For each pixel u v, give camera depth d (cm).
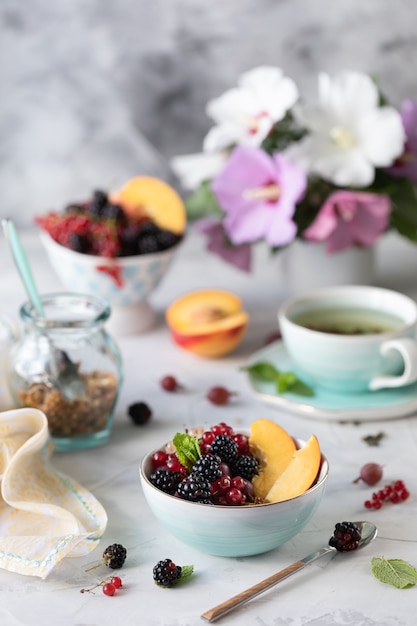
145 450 111
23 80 158
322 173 126
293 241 133
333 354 114
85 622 91
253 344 130
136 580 95
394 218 134
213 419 115
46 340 110
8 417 103
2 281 142
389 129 127
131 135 161
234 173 129
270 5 155
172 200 131
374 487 105
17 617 92
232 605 91
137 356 127
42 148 161
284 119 133
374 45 157
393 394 117
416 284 141
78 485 104
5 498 99
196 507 93
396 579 94
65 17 156
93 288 128
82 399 110
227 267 148
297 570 94
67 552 95
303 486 96
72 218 128
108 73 158
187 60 158
